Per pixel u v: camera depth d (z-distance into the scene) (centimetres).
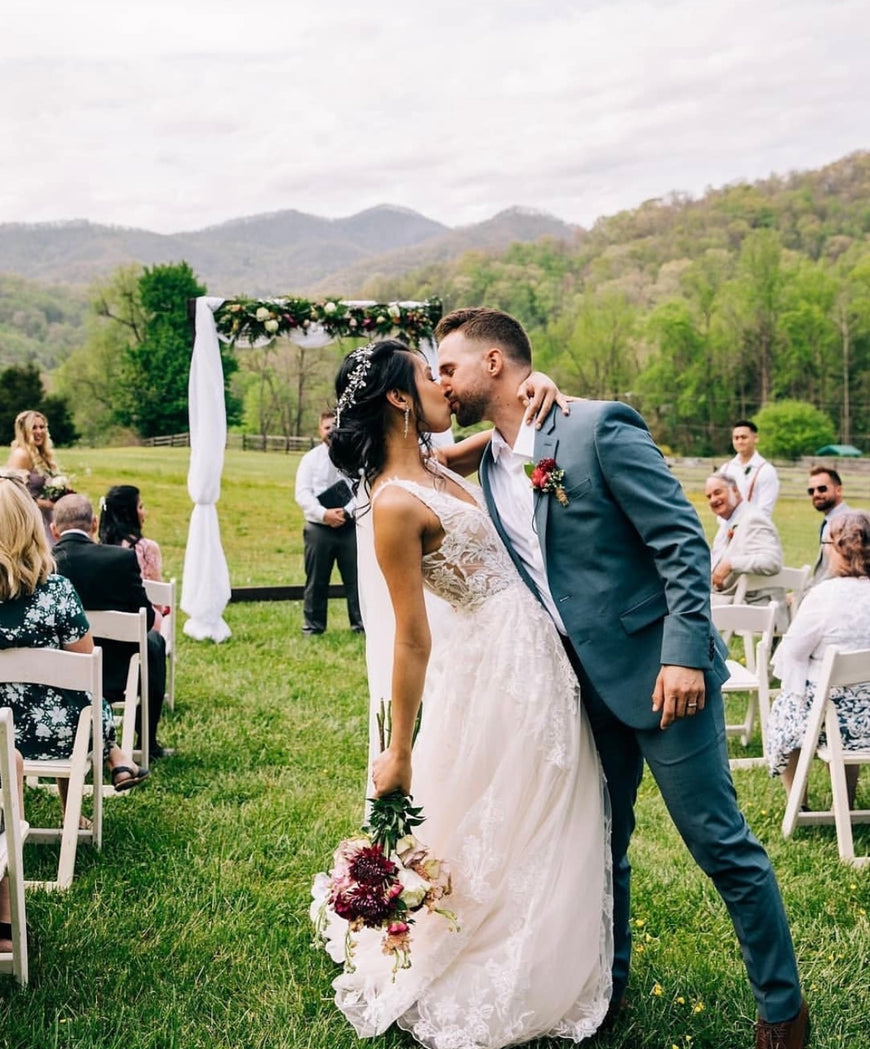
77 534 516
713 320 5950
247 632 879
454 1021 267
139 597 516
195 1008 294
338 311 851
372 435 276
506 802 272
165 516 1962
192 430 836
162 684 545
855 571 452
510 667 274
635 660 264
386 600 321
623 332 6016
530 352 289
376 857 261
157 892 370
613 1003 289
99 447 5253
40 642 381
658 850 427
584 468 264
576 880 271
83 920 343
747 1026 289
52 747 392
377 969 290
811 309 5803
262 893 369
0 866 297
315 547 859
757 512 708
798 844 440
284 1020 289
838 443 5791
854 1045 281
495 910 274
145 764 510
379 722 282
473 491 292
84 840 412
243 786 490
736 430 897
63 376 5503
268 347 871
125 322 5441
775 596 714
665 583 261
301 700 655
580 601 267
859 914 367
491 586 278
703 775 259
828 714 429
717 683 262
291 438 2972
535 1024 268
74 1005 294
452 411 285
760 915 260
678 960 327
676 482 263
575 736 273
